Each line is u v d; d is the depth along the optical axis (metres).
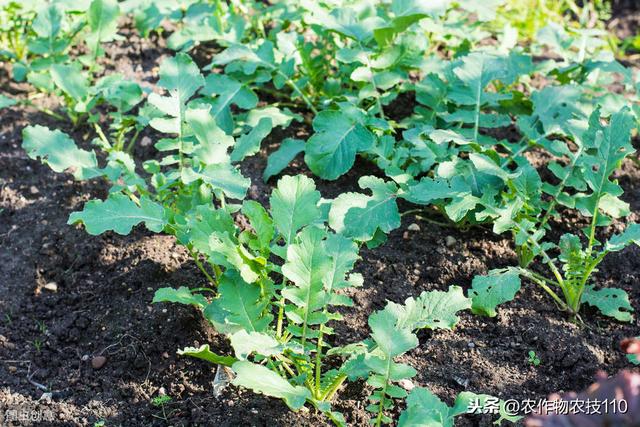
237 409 1.19
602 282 1.33
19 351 1.26
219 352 1.25
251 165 1.45
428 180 1.28
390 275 1.32
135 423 1.19
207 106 1.41
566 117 1.42
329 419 1.18
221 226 1.20
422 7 1.45
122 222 1.22
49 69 1.50
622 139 1.27
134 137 1.46
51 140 1.31
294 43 1.48
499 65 1.42
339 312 1.28
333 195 1.40
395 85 1.52
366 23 1.43
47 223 1.38
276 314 1.27
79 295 1.31
